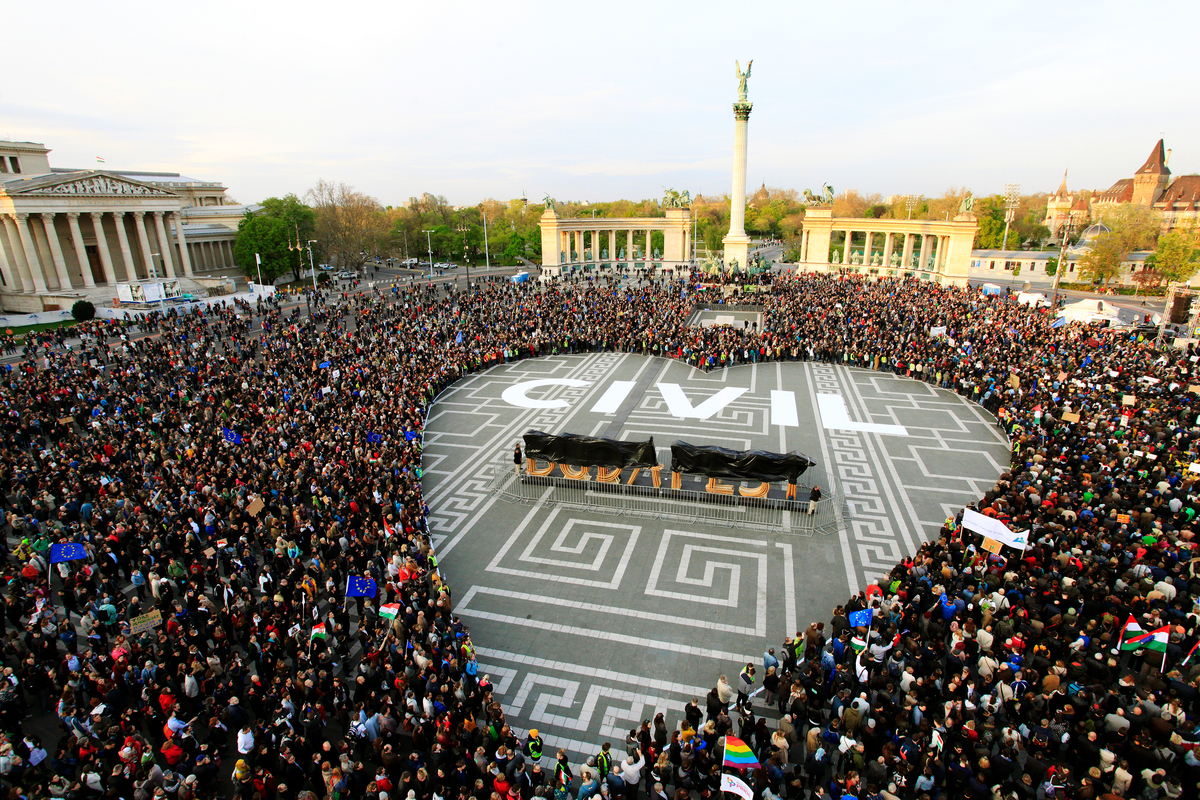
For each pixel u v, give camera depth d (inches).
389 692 722.8
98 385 1731.1
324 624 835.4
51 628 781.9
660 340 2386.8
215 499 1066.1
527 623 920.9
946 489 1302.9
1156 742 614.2
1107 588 813.2
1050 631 761.6
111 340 2566.4
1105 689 684.1
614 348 2492.6
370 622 838.5
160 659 750.5
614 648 866.1
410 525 1061.8
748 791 519.8
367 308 2994.6
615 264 5064.0
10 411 1501.0
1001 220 5816.9
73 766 605.6
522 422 1722.4
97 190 3585.1
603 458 1267.2
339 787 559.2
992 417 1696.6
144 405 1573.6
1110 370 1712.6
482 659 850.8
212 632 810.8
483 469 1437.0
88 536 971.9
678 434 1608.0
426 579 922.7
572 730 730.2
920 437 1569.9
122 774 564.7
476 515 1237.7
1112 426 1337.4
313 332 2470.5
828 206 4347.9
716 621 916.0
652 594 982.4
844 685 708.7
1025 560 869.2
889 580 913.5
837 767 660.7
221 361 2065.7
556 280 4244.6
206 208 5172.2
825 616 922.1
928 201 7770.7
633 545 1121.4
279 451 1291.8
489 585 1014.4
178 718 638.5
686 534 1151.6
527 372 2212.1
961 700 657.6
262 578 912.3
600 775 600.4
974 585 853.8
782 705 719.7
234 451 1275.8
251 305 3604.8
